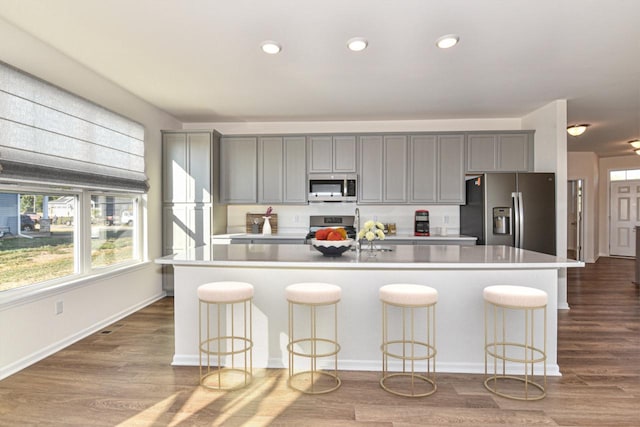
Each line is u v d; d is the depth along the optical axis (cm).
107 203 399
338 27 270
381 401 234
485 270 275
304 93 420
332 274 281
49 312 305
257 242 498
